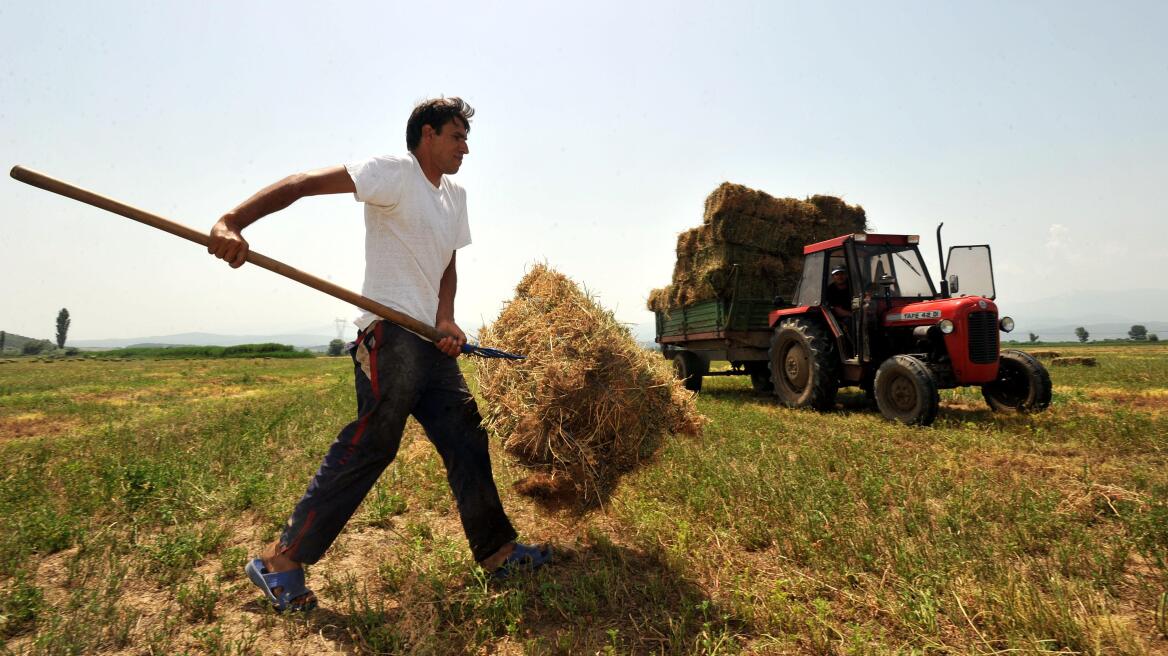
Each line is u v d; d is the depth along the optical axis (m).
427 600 2.60
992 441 5.58
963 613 2.41
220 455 5.19
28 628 2.43
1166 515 3.27
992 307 7.23
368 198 2.48
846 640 2.25
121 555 3.17
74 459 5.16
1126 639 2.22
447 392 2.78
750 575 2.86
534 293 3.48
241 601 2.66
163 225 2.17
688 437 3.23
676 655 2.19
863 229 11.09
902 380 6.97
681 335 11.68
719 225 9.98
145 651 2.26
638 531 3.38
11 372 26.12
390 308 2.55
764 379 10.51
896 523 3.38
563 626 2.43
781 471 4.33
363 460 2.54
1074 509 3.62
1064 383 11.72
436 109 2.67
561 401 2.77
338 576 2.94
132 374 22.84
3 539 3.21
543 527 3.49
